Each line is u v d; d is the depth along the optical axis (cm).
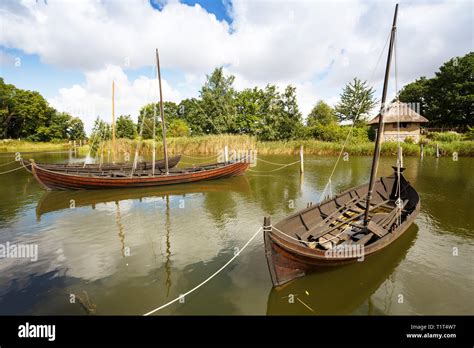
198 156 3391
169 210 1225
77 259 761
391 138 3966
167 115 6831
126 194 1530
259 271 685
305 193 1521
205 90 5134
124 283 638
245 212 1180
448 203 1246
